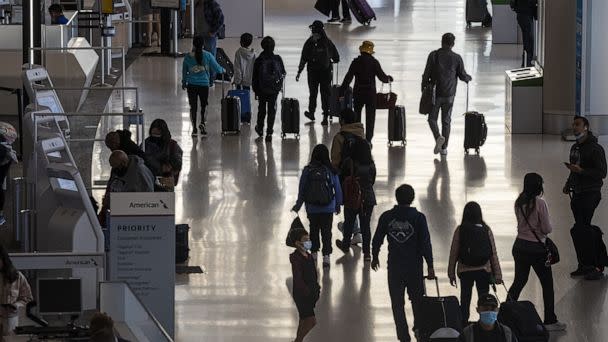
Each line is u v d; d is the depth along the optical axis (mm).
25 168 21141
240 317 18734
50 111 22562
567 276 20703
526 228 18188
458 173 27719
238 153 29516
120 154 19438
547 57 31703
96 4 38812
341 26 49062
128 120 26094
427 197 25609
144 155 21156
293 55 42250
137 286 16531
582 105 31281
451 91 29156
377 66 29953
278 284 20281
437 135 29406
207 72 31031
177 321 18500
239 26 46156
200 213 24375
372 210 22188
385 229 17422
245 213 24438
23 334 14445
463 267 17406
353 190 21266
